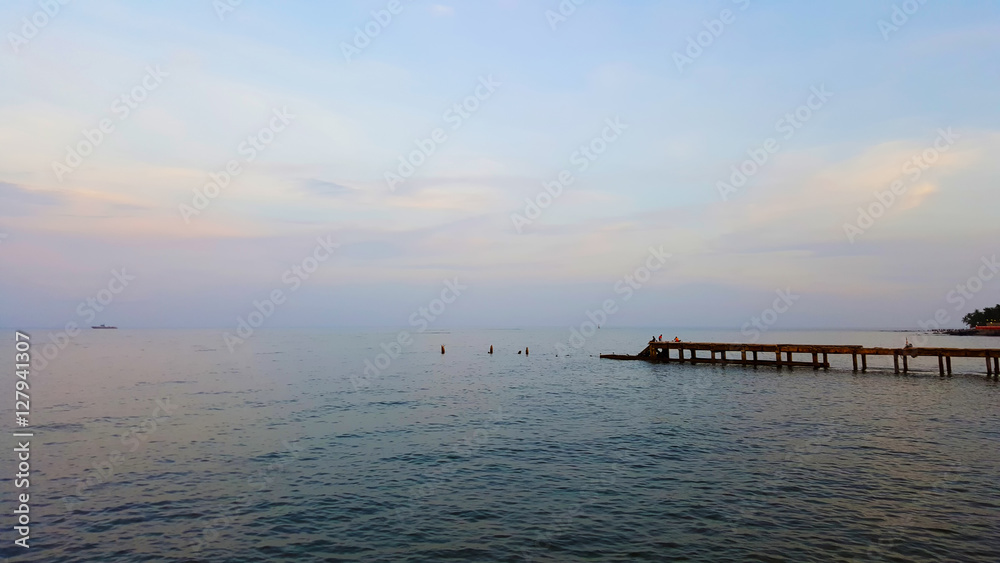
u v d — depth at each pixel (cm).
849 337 15200
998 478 1569
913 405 2930
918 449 1934
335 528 1270
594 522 1286
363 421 2628
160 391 3875
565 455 1922
